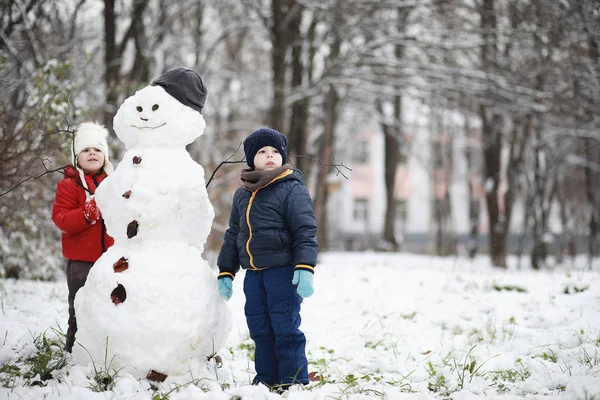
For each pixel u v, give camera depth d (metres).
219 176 12.98
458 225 40.75
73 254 4.20
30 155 6.65
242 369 4.37
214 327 3.76
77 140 4.35
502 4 15.45
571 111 14.39
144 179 3.72
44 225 8.47
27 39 10.62
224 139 18.02
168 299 3.56
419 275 9.42
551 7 13.26
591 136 16.14
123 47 13.80
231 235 4.02
